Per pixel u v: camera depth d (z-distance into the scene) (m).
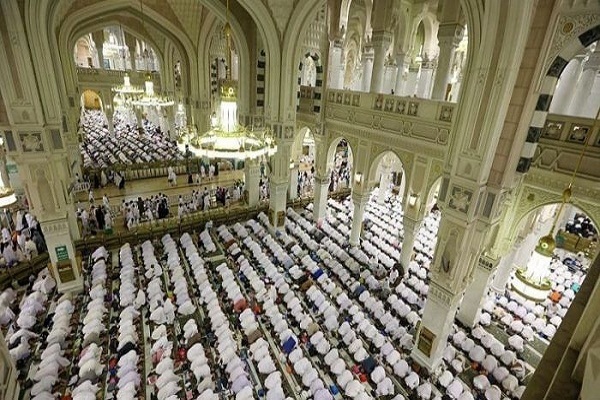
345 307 11.19
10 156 9.05
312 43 14.86
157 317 10.01
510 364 9.73
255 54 15.44
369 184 14.21
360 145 13.98
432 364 9.19
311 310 11.18
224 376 8.45
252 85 15.84
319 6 12.21
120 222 15.69
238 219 16.77
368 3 18.14
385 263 14.31
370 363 9.07
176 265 12.40
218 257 13.73
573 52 7.20
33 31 8.44
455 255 8.09
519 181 8.53
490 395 8.57
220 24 19.14
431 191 11.85
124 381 7.95
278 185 15.42
